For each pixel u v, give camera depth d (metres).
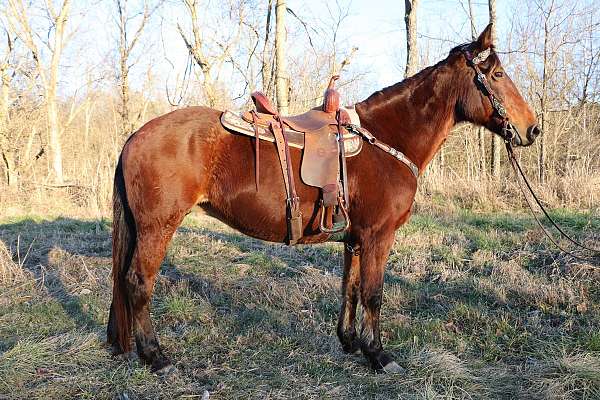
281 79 8.45
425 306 4.32
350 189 3.07
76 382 2.99
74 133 21.11
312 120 3.14
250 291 4.58
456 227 7.12
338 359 3.36
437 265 5.32
